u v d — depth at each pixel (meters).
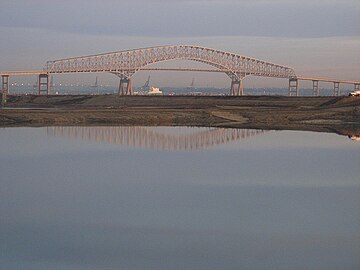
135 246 17.56
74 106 117.38
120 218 20.98
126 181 29.14
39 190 26.59
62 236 18.64
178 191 26.38
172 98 123.69
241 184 28.27
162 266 15.71
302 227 19.75
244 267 15.65
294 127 66.19
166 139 51.94
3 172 32.06
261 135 55.91
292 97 116.75
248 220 20.75
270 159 37.78
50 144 47.12
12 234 18.80
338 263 15.96
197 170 32.84
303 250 17.11
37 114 77.69
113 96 130.12
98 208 22.66
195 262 16.12
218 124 71.50
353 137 53.75
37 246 17.53
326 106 97.19
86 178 30.09
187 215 21.48
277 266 15.73
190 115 81.50
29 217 21.14
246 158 38.41
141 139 51.66
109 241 18.03
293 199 24.50
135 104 119.12
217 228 19.59
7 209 22.50
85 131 60.41
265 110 91.38
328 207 22.91
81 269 15.41
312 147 45.06
